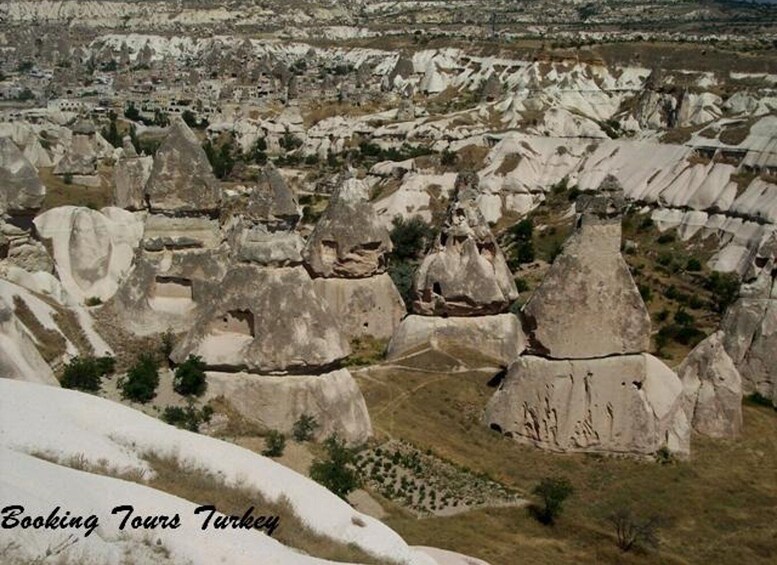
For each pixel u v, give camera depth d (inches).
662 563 1180.5
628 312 1441.9
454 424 1498.5
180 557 746.8
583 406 1435.8
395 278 2324.1
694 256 3056.1
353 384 1348.4
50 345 1366.9
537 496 1295.5
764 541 1273.4
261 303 1294.3
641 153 3683.6
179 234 1609.3
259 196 1317.7
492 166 3905.0
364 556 908.0
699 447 1508.4
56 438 904.3
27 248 1654.8
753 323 1846.7
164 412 1238.9
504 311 1803.6
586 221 1434.5
